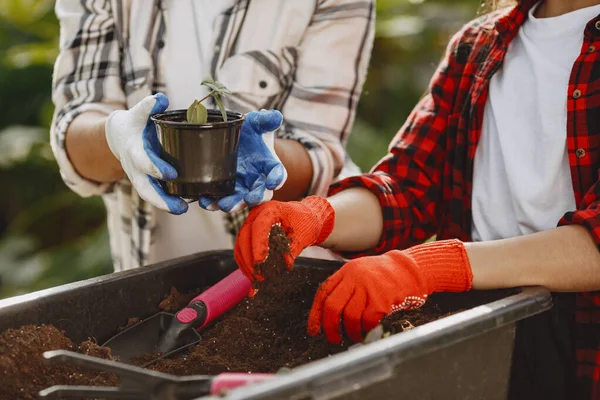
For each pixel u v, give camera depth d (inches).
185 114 45.8
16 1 142.0
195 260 53.4
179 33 63.4
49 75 147.6
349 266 45.4
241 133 47.3
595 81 50.9
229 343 48.3
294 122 62.1
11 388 40.8
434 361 38.0
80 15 63.7
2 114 148.9
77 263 130.3
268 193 46.8
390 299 44.0
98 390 35.4
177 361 46.4
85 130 58.6
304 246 47.4
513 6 57.5
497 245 47.9
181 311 49.3
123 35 63.2
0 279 133.3
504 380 42.6
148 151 44.0
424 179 60.8
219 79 61.8
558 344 52.5
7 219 152.6
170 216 65.7
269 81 61.9
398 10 146.1
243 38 61.6
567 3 54.4
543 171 52.4
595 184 49.4
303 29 61.8
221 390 31.6
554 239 47.4
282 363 46.9
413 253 46.7
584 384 51.9
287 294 52.1
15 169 147.4
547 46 54.2
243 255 45.2
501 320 39.8
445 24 145.1
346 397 34.8
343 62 62.2
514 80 55.6
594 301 51.1
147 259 64.8
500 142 54.8
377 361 33.9
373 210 58.2
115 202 68.5
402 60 145.3
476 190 56.9
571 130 51.3
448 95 60.6
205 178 43.9
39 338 43.1
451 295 49.2
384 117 145.1
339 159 62.7
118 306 49.4
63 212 148.9
